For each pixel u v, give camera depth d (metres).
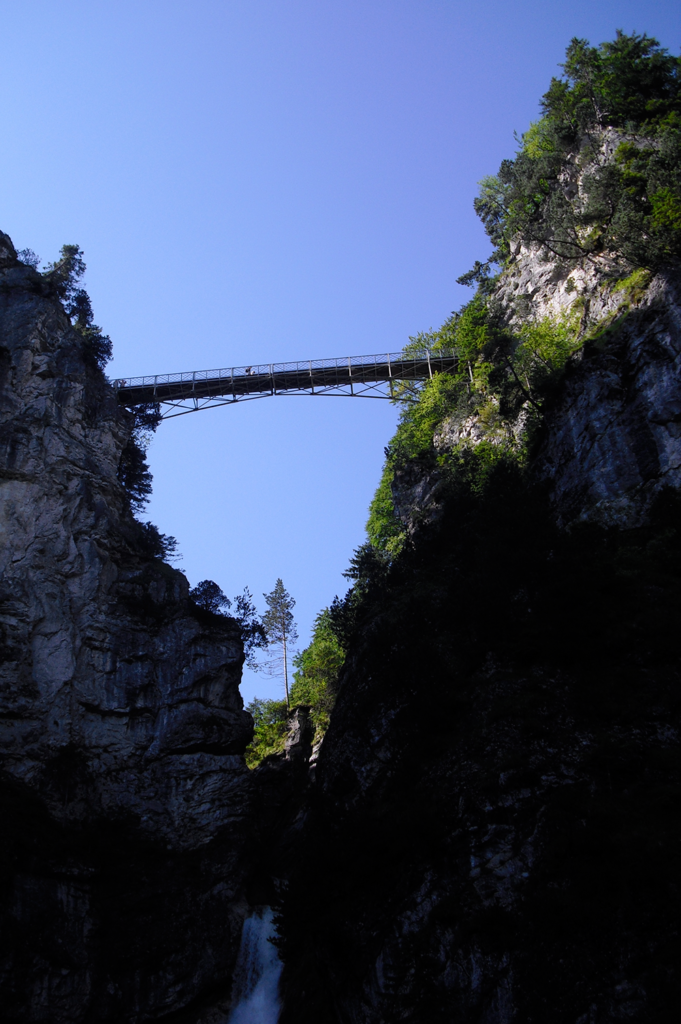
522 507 45.62
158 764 51.03
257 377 71.62
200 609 57.16
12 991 40.72
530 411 59.38
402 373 74.94
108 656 52.69
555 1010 27.16
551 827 31.22
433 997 29.62
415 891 33.06
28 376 58.38
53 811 47.19
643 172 59.38
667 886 27.94
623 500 46.81
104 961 43.94
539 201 73.44
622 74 70.75
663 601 38.56
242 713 54.69
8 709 48.69
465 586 43.44
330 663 69.69
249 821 51.72
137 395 70.50
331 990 34.34
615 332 53.69
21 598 51.62
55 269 68.31
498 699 37.34
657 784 31.73
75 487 56.16
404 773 38.50
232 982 46.34
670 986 25.95
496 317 72.25
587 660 37.50
